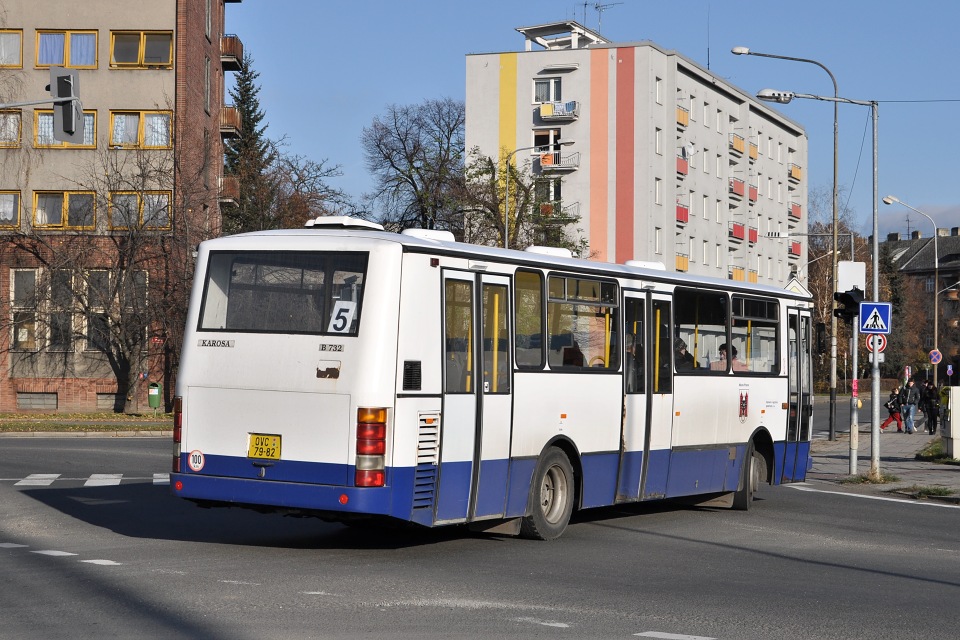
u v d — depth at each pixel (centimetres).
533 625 868
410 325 1189
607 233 7188
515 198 6019
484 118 7425
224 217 5847
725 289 1783
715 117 8150
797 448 1989
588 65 7244
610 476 1505
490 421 1290
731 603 987
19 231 4703
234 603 927
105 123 4909
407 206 7369
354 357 1167
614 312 1523
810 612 954
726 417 1772
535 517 1362
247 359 1209
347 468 1159
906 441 3888
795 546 1399
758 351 1881
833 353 3919
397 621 870
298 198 6003
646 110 7125
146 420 4256
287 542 1316
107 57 4931
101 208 4634
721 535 1489
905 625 909
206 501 1223
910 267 16188
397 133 7519
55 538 1316
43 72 4922
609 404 1501
